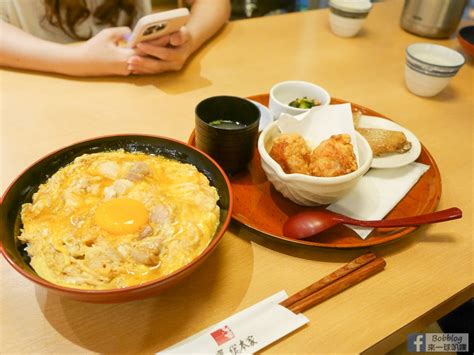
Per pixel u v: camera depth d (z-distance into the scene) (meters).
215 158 0.40
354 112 0.49
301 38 0.73
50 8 0.68
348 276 0.32
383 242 0.34
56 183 0.32
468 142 0.50
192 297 0.31
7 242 0.27
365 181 0.42
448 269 0.34
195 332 0.28
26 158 0.42
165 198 0.32
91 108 0.51
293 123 0.41
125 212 0.30
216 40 0.69
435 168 0.43
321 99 0.50
